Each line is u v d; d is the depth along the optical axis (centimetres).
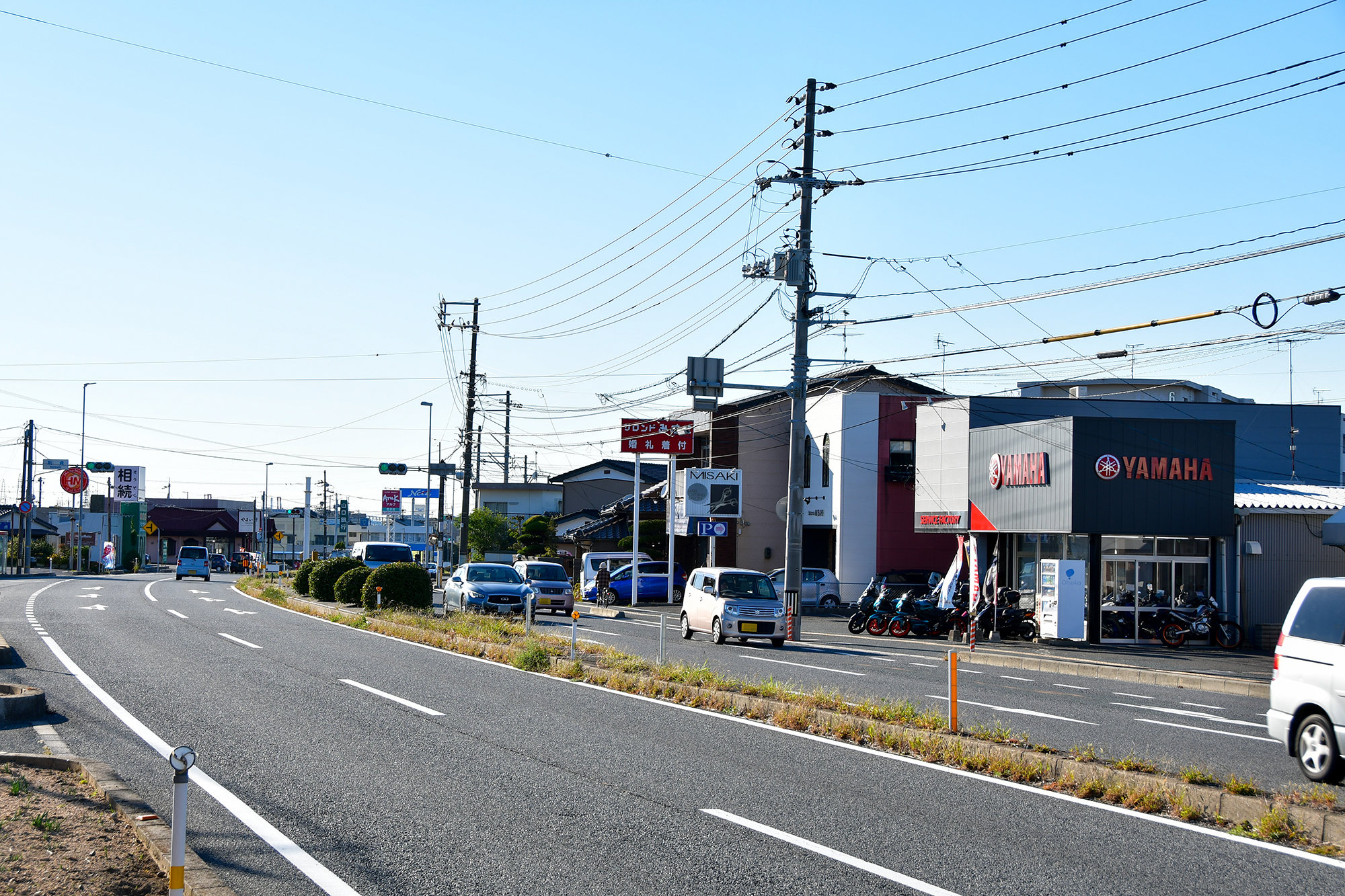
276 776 900
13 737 1057
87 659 1720
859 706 1255
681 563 5181
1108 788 879
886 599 3238
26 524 6131
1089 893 618
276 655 1845
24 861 604
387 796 834
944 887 625
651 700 1422
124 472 7794
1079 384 4469
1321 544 2981
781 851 694
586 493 7025
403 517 12156
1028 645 2834
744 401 4972
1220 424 2972
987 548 3491
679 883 625
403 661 1830
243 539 10288
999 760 972
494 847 695
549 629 2756
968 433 3484
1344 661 938
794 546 2728
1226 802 812
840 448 4372
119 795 770
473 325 4916
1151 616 3003
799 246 2723
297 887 612
